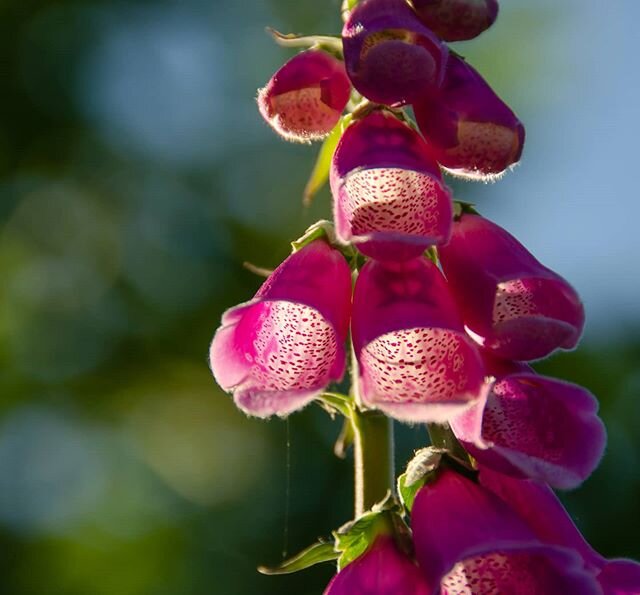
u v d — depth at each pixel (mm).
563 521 3887
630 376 9547
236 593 9125
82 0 10055
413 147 3729
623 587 3848
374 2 3705
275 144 10219
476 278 3789
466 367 3611
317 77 3859
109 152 9883
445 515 3650
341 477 9203
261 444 9570
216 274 9797
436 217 3691
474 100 3701
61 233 9922
